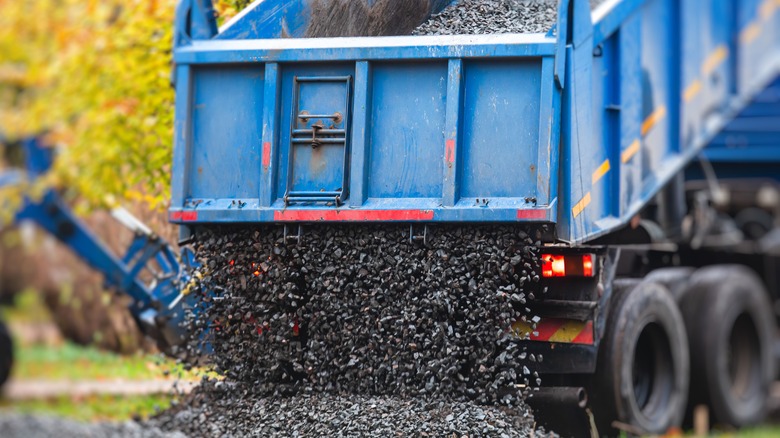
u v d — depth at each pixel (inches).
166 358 589.9
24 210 586.2
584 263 476.1
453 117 454.3
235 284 480.7
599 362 503.8
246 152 481.4
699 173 655.8
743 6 586.9
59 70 642.8
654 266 625.3
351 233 466.3
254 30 517.3
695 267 692.1
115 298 768.9
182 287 550.9
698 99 558.6
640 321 521.7
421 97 464.4
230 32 503.2
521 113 451.5
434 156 460.8
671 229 608.7
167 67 637.9
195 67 487.2
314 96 475.5
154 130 642.8
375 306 458.6
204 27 500.1
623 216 499.2
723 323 650.8
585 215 461.7
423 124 462.9
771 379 714.8
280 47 475.5
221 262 482.6
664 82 529.0
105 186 637.3
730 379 695.7
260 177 474.3
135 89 639.8
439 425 437.7
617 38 489.1
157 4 636.1
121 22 639.1
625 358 506.3
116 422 442.6
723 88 580.1
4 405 540.7
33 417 401.7
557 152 444.8
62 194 640.4
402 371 458.6
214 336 489.4
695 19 549.0
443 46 456.4
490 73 456.4
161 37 639.1
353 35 589.0
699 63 555.5
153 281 618.5
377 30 606.5
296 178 474.0
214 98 486.3
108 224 738.8
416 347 452.1
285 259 477.1
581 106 457.4
